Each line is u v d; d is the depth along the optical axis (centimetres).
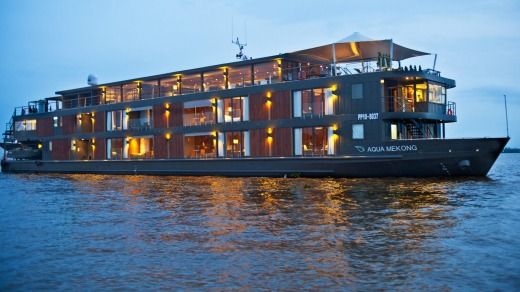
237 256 1162
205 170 4172
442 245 1230
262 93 3869
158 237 1400
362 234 1374
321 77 3706
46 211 2020
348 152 3403
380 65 3534
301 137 3662
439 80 3481
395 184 2792
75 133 5316
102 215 1861
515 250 1174
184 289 938
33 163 5581
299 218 1661
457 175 3175
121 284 978
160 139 4575
